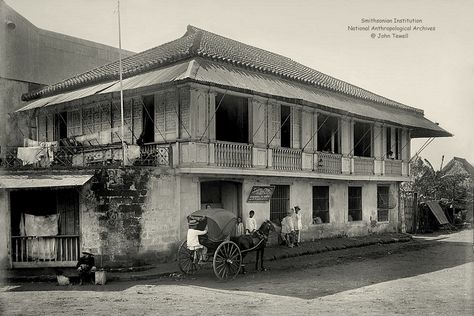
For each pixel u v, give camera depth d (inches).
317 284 498.6
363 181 931.3
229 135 649.6
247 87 566.6
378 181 966.4
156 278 512.7
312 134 788.6
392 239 900.6
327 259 674.2
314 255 707.4
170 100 622.8
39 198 551.8
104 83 679.7
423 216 1127.6
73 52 877.2
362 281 521.7
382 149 947.3
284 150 720.3
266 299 423.5
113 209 539.8
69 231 551.2
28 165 608.1
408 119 848.3
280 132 732.0
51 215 548.4
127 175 547.5
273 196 744.3
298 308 394.9
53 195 553.6
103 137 682.2
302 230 781.9
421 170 1272.1
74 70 878.4
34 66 810.8
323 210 843.4
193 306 394.9
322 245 764.6
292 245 730.2
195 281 499.8
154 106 644.1
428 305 414.9
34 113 791.1
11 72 780.0
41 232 544.4
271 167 692.1
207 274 538.0
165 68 600.4
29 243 543.8
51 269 536.7
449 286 499.5
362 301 426.3
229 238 525.0
